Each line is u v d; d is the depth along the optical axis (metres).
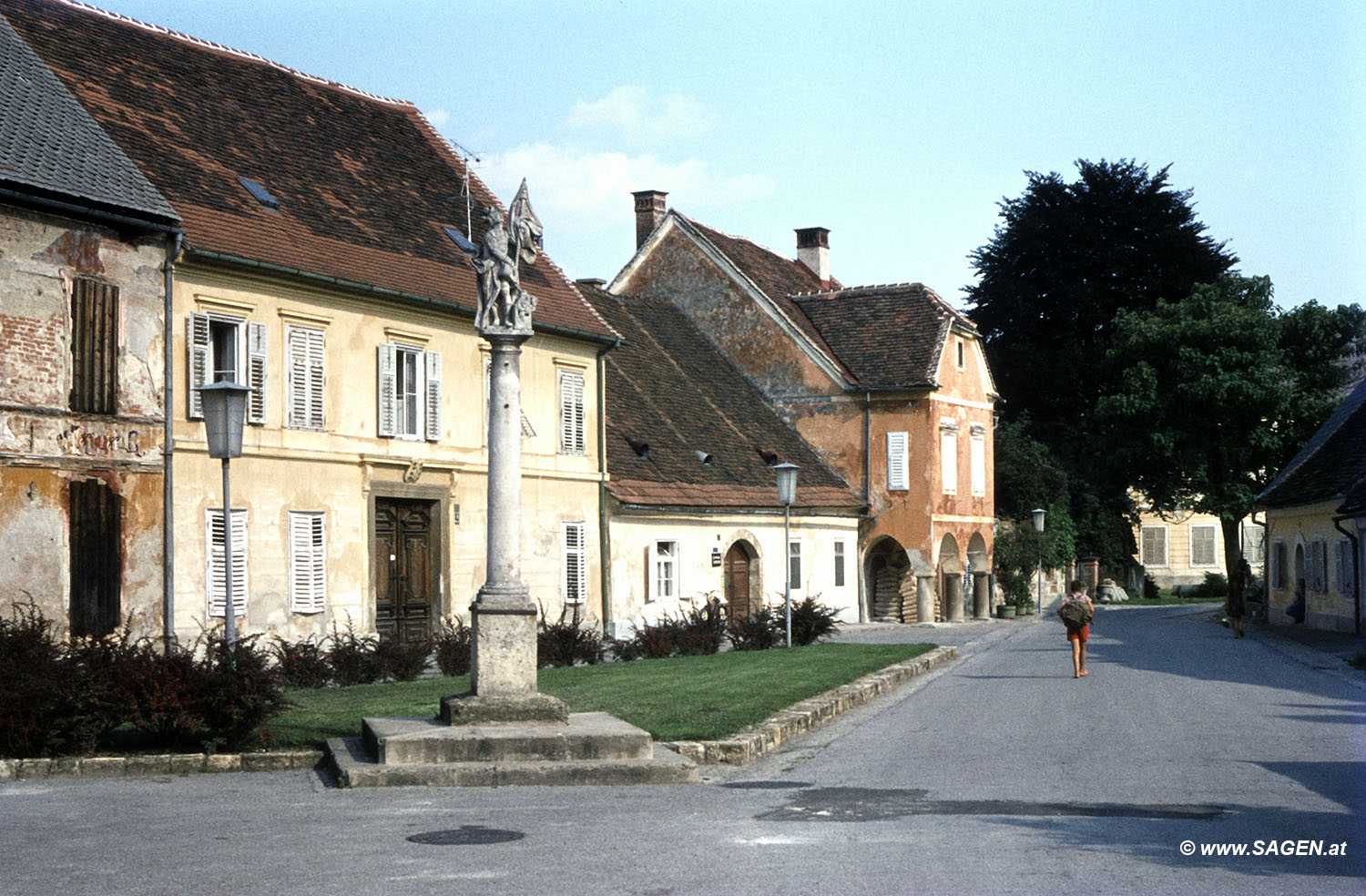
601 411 35.72
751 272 51.94
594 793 12.41
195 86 29.22
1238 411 54.91
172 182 25.34
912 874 8.77
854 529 48.47
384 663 22.58
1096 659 29.05
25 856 9.48
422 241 31.08
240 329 25.27
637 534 37.12
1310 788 12.35
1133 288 62.91
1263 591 54.47
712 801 11.88
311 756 14.10
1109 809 11.24
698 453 42.00
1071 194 63.19
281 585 25.92
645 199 55.00
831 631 33.25
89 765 13.61
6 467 20.95
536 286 34.19
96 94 26.20
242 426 18.72
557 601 33.62
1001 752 14.80
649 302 50.91
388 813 11.26
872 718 18.34
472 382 31.03
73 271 22.11
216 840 10.03
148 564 23.30
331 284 26.88
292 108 31.62
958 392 51.41
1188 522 84.94
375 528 28.31
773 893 8.27
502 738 13.27
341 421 27.44
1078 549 65.56
